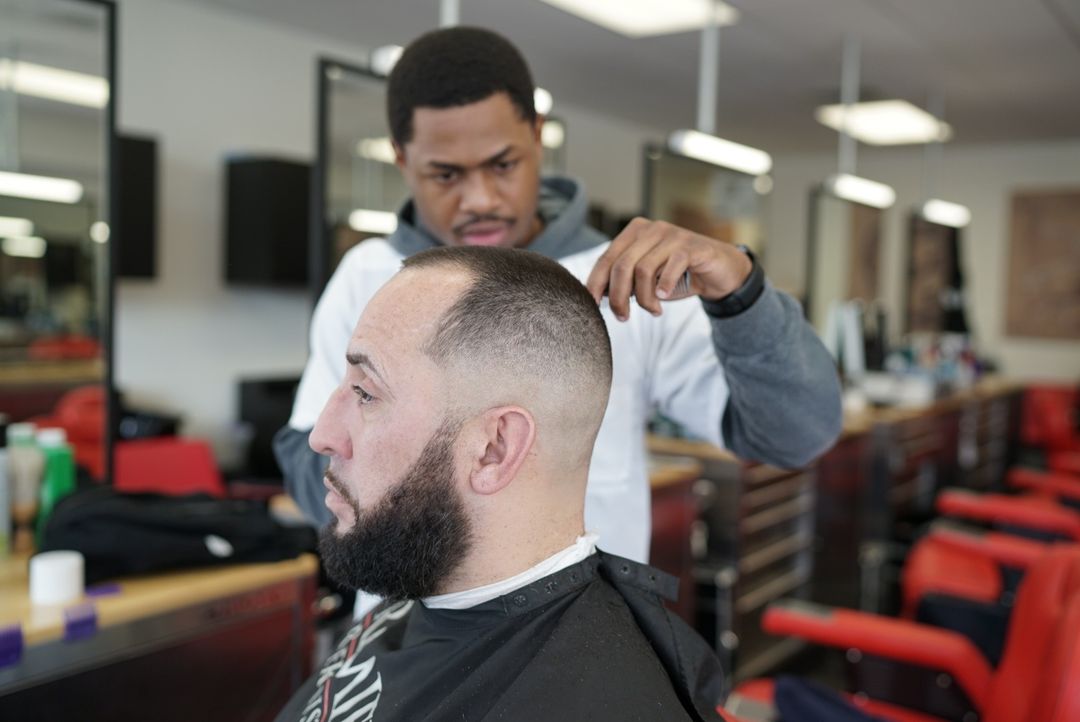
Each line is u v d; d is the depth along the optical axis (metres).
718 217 3.84
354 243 3.28
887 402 4.13
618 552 1.13
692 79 5.05
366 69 2.56
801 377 0.89
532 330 0.70
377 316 0.72
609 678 0.69
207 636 1.62
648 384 1.12
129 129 3.72
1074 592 1.41
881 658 1.77
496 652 0.74
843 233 5.39
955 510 2.91
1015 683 1.51
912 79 4.91
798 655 3.21
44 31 2.15
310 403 1.22
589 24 4.06
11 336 2.21
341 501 0.74
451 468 0.70
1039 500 3.35
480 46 1.03
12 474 1.82
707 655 0.78
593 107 5.96
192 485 2.74
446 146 1.03
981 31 4.03
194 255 4.02
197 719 1.61
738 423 1.03
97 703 1.47
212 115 4.01
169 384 3.98
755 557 2.99
